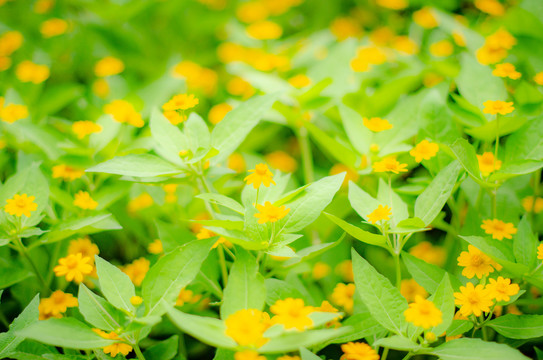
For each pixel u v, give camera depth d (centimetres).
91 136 108
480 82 108
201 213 110
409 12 163
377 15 167
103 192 105
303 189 95
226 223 93
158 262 91
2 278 101
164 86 124
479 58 110
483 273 94
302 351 90
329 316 86
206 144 99
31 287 105
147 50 156
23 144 112
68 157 105
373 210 96
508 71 99
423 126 104
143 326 89
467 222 101
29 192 99
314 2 172
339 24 152
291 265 98
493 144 112
